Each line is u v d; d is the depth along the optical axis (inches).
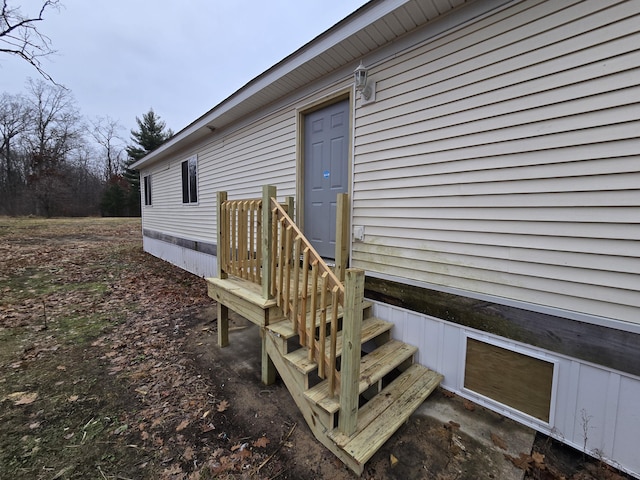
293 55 129.4
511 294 85.4
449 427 82.3
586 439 73.9
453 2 89.0
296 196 156.5
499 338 87.7
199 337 143.6
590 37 69.9
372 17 98.1
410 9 92.1
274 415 89.2
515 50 80.9
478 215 90.4
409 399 85.7
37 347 129.7
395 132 109.3
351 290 66.7
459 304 95.6
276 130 168.1
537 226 79.9
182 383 104.6
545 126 77.1
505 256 85.8
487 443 76.8
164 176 335.9
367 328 107.4
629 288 67.8
